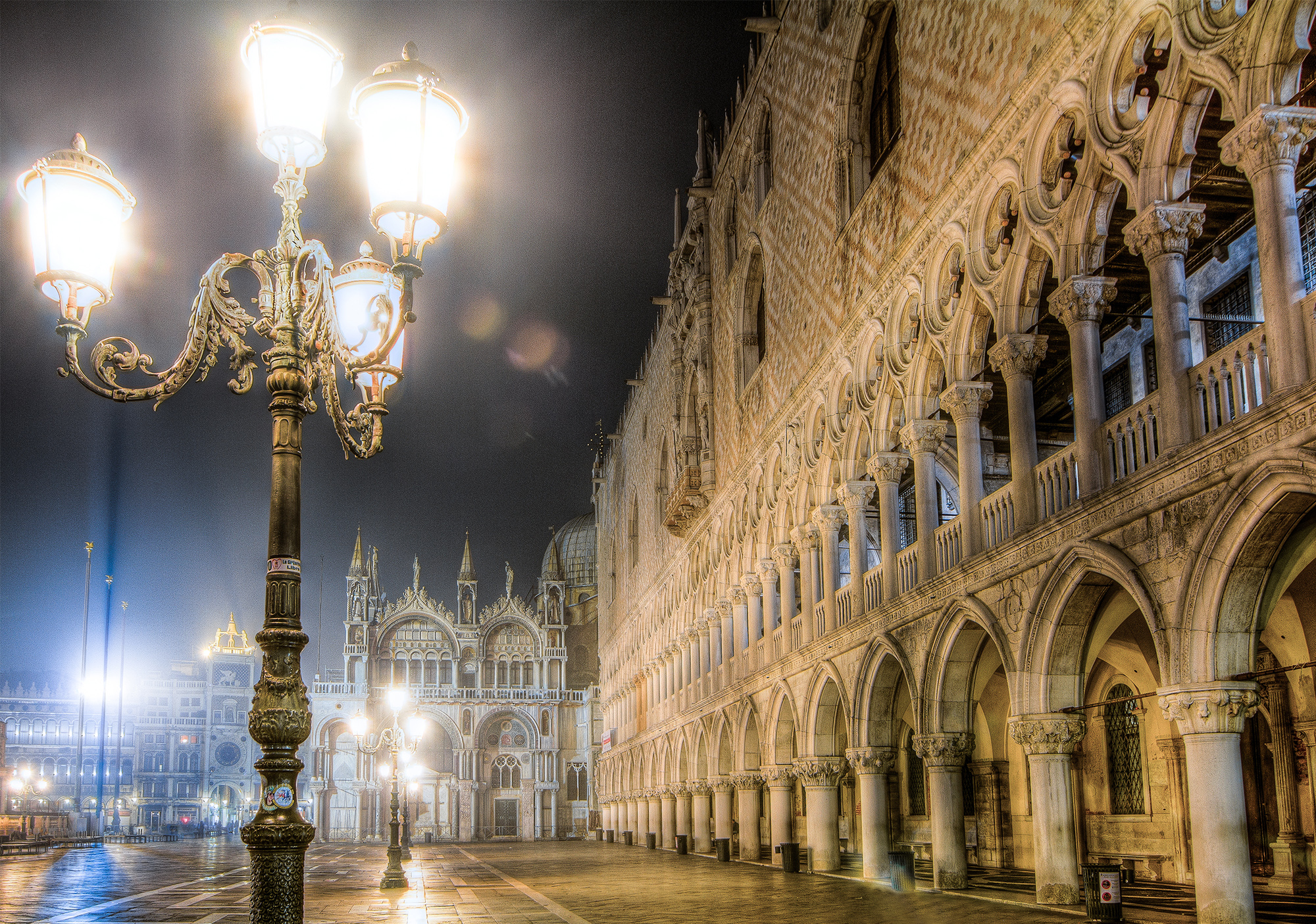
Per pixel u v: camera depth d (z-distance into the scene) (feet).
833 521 111.65
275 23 33.01
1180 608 53.31
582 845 254.88
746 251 147.95
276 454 34.42
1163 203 55.72
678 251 185.06
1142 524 57.21
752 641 140.15
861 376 100.89
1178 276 55.83
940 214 83.35
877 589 98.58
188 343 37.58
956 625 79.71
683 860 159.53
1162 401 55.77
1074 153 67.72
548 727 326.24
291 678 32.89
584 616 372.17
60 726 478.18
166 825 407.44
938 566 85.40
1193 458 52.47
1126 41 59.72
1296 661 75.36
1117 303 89.04
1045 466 69.41
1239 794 50.93
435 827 309.63
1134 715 93.81
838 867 111.96
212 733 496.64
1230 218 77.61
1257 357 51.03
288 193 35.40
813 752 112.88
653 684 216.54
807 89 119.65
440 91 31.83
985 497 78.95
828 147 110.83
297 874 31.68
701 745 172.45
